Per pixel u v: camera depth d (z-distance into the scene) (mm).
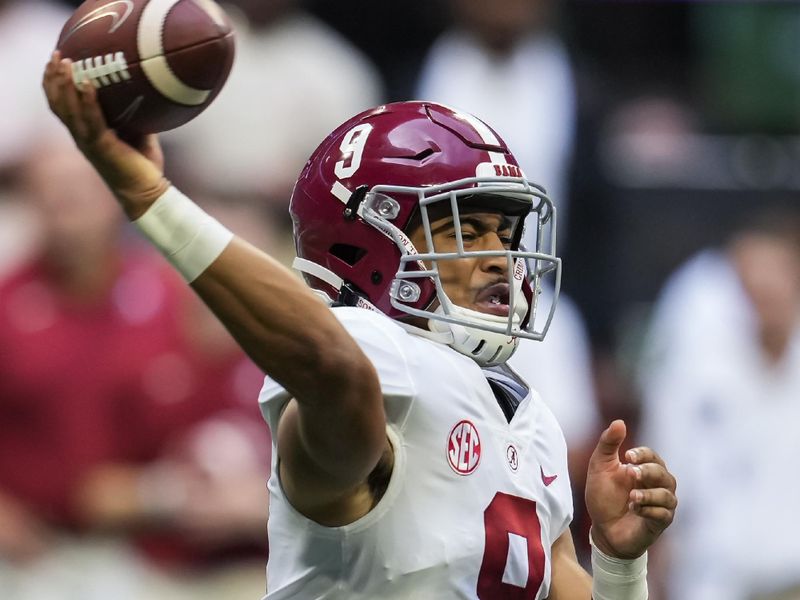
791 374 25141
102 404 19875
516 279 12148
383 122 12211
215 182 23953
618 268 28609
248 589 20125
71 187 19812
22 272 20031
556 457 12516
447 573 11273
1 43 26281
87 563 19656
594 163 27375
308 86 27328
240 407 20422
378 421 10289
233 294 9891
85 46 10211
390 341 11398
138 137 10352
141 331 20141
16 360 19594
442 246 11938
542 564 11914
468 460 11477
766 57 32312
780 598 25078
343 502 10945
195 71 10273
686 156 30141
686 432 25391
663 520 11891
